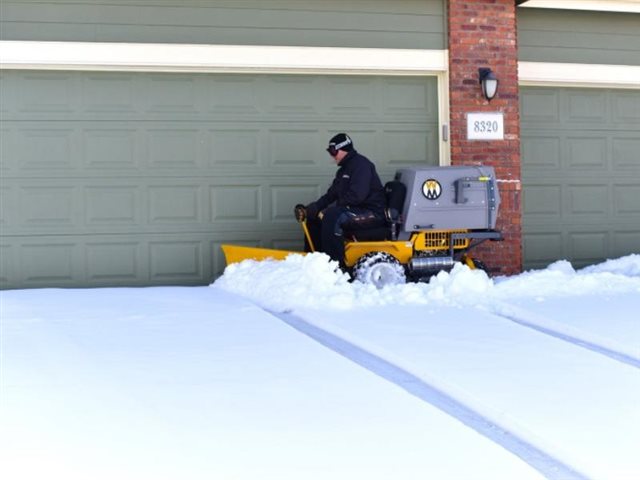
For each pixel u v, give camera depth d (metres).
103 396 4.98
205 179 10.46
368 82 10.91
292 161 10.69
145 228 10.30
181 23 10.30
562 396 5.05
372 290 8.23
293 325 7.29
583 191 11.90
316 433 4.38
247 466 3.93
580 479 3.96
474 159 10.99
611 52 11.91
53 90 10.12
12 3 9.94
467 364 5.74
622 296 8.46
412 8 10.91
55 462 3.97
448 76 10.94
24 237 10.06
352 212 8.98
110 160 10.24
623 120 12.06
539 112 11.77
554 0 11.43
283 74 10.67
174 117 10.38
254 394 5.04
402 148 11.00
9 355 5.95
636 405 4.89
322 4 10.68
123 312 7.63
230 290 9.02
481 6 11.02
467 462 4.00
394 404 4.86
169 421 4.55
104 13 10.13
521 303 8.05
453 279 8.55
